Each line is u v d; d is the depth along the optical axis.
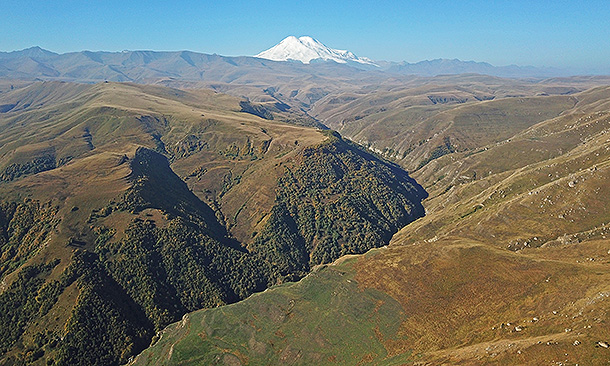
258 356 125.50
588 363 71.69
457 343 103.88
